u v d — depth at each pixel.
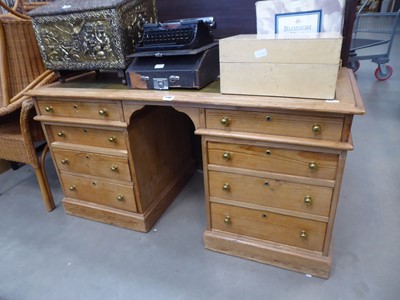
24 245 1.54
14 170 2.28
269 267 1.32
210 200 1.32
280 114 1.01
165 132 1.67
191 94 1.13
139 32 1.36
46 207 1.78
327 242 1.18
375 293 1.18
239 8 1.50
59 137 1.54
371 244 1.42
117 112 1.30
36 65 1.62
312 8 1.14
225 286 1.25
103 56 1.31
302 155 1.05
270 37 1.02
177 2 1.61
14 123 1.83
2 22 1.47
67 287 1.29
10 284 1.32
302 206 1.15
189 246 1.47
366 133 2.54
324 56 0.92
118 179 1.49
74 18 1.28
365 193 1.78
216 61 1.30
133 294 1.24
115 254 1.45
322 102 0.95
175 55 1.17
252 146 1.11
